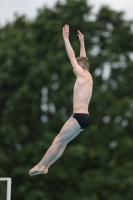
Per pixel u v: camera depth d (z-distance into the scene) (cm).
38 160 8025
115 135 8356
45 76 8312
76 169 8156
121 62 8781
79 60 3011
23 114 8431
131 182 8012
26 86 8269
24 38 8712
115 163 8419
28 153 8069
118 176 8156
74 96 2936
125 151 8306
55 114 8294
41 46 8675
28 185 8038
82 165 8312
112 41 8756
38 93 8481
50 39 8738
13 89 8562
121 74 8825
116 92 8675
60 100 8256
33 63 8469
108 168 8288
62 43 8456
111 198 8056
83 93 2911
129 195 8075
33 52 8525
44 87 8425
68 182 8156
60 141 2900
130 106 8438
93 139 8331
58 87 8512
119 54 8794
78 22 8762
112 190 8131
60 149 2920
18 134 8238
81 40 3123
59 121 8256
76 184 8219
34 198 7975
